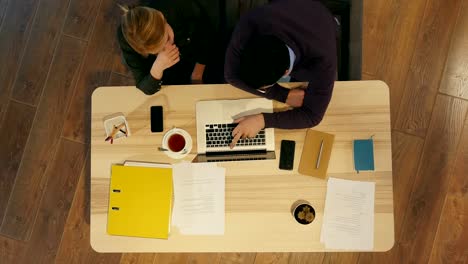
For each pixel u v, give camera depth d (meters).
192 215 1.40
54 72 2.21
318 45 1.18
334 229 1.37
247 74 1.07
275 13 1.15
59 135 2.17
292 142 1.41
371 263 1.99
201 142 1.42
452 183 2.01
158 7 1.43
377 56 2.11
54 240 2.10
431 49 2.09
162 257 2.04
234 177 1.41
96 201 1.43
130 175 1.42
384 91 1.41
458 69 2.07
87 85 2.19
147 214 1.40
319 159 1.39
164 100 1.45
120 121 1.45
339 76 1.65
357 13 1.59
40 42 2.23
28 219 2.12
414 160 2.04
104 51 2.20
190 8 1.47
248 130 1.37
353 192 1.38
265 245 1.38
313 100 1.33
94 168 1.44
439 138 2.04
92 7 2.22
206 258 2.03
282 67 1.07
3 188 2.16
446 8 2.09
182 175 1.42
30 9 2.25
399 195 2.03
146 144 1.44
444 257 1.97
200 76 1.77
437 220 2.00
